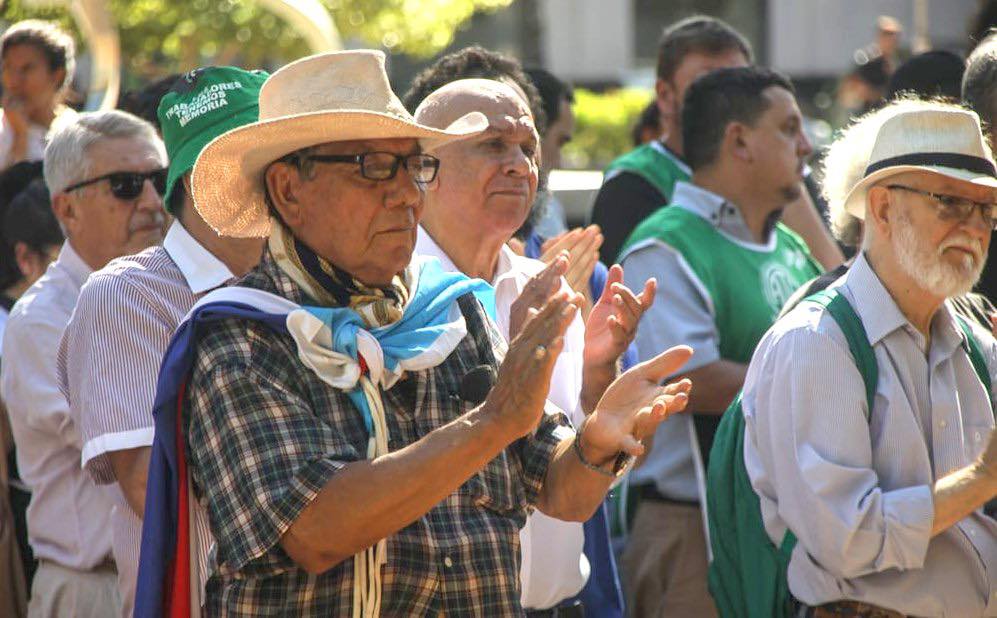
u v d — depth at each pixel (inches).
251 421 195.2
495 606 207.9
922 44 1024.9
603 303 244.4
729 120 382.3
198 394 201.3
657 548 370.9
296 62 209.6
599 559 298.5
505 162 283.1
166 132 276.1
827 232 469.1
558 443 221.9
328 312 203.5
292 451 192.9
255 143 202.2
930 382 273.0
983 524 277.7
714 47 465.4
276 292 208.1
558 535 277.3
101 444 262.7
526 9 1758.1
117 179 311.1
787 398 267.9
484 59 337.4
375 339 205.0
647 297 238.8
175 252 276.4
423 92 335.6
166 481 209.3
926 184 267.9
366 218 203.8
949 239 268.1
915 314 275.9
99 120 315.6
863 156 292.2
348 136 200.5
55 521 305.9
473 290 225.6
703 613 367.6
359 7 1149.1
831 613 268.8
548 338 183.8
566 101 486.0
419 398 208.5
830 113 1630.2
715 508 294.8
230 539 193.6
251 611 197.6
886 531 256.2
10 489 336.2
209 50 1096.8
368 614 198.5
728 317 369.7
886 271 275.4
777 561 277.4
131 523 273.7
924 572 267.0
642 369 214.8
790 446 266.4
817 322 269.9
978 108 341.7
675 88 468.4
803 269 401.1
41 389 303.4
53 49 475.8
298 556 191.6
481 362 217.5
